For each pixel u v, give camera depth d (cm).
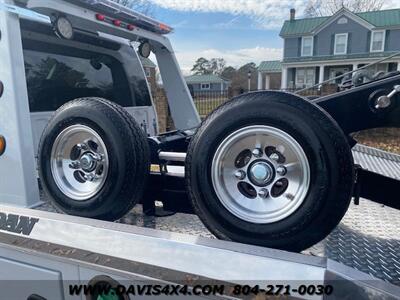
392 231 202
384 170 281
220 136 154
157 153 197
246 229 151
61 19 233
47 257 167
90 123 175
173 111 382
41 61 287
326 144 141
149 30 331
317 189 142
